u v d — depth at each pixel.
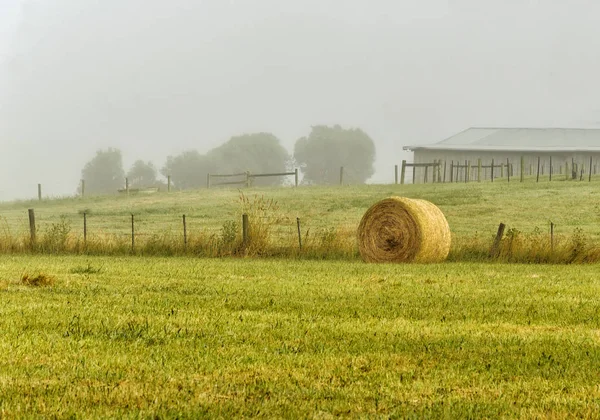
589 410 15.23
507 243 51.06
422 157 164.75
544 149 152.62
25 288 30.66
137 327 22.27
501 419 14.71
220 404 15.16
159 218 89.19
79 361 18.28
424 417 14.66
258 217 53.69
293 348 20.05
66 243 54.12
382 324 23.59
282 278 36.38
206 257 51.34
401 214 50.16
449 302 28.75
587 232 71.06
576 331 23.14
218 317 24.36
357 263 47.97
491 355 19.78
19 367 17.67
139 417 14.28
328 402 15.46
